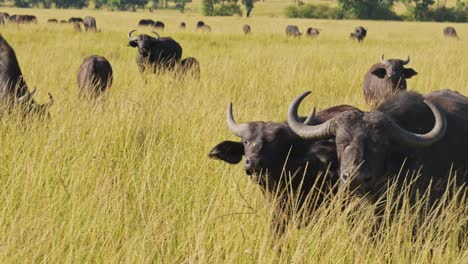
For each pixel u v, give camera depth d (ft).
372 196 37.99
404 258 35.70
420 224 38.78
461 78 101.45
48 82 91.15
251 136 39.68
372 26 444.96
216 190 43.60
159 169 45.44
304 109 72.90
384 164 36.11
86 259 33.94
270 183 40.32
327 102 79.92
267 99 77.36
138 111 62.23
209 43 197.57
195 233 36.22
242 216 39.19
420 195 39.09
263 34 271.08
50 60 117.50
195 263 33.88
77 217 37.40
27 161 46.93
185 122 59.93
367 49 186.39
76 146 51.85
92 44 174.81
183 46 180.34
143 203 40.65
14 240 33.99
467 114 41.63
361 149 35.22
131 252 34.27
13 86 66.69
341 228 36.78
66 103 66.80
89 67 90.17
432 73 105.81
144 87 85.87
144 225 36.94
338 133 36.11
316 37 280.10
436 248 35.68
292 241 36.55
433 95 42.63
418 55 154.30
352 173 34.81
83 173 45.39
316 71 111.65
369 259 35.29
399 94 41.09
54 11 643.45
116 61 133.90
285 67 115.55
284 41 226.99
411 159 37.76
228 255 34.78
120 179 46.16
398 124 39.47
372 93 91.56
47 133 56.54
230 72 107.04
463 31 416.67
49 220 37.09
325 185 40.24
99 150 50.98
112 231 36.55
